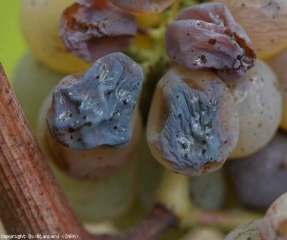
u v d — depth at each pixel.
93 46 0.20
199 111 0.19
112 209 0.23
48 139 0.20
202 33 0.19
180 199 0.22
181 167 0.19
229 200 0.23
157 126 0.20
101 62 0.19
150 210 0.22
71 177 0.21
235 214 0.22
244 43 0.19
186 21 0.19
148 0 0.20
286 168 0.22
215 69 0.20
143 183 0.23
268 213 0.19
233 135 0.20
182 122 0.19
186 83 0.20
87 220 0.23
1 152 0.19
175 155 0.19
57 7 0.21
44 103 0.21
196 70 0.20
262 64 0.21
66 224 0.20
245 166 0.22
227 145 0.19
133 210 0.23
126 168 0.22
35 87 0.22
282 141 0.22
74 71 0.22
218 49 0.19
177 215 0.22
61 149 0.20
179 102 0.19
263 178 0.22
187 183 0.22
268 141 0.22
